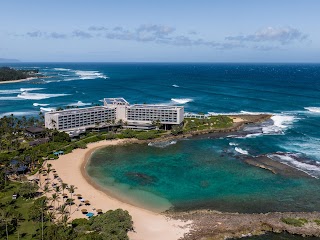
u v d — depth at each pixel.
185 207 108.94
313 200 112.31
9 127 187.12
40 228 91.62
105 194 118.19
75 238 82.44
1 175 122.62
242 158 153.62
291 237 90.81
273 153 159.12
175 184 127.00
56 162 150.38
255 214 102.75
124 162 152.12
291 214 102.00
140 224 97.31
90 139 184.00
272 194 117.12
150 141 185.38
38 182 126.44
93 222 93.56
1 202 108.44
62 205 105.25
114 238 83.69
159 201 113.38
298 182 126.25
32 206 100.62
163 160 154.25
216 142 181.38
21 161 139.25
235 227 95.06
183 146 175.88
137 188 123.75
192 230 94.12
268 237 91.06
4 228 90.12
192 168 143.00
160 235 91.44
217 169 141.12
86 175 136.00
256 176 132.50
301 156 154.12
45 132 185.50
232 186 124.12
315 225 95.38
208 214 103.50
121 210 97.56
